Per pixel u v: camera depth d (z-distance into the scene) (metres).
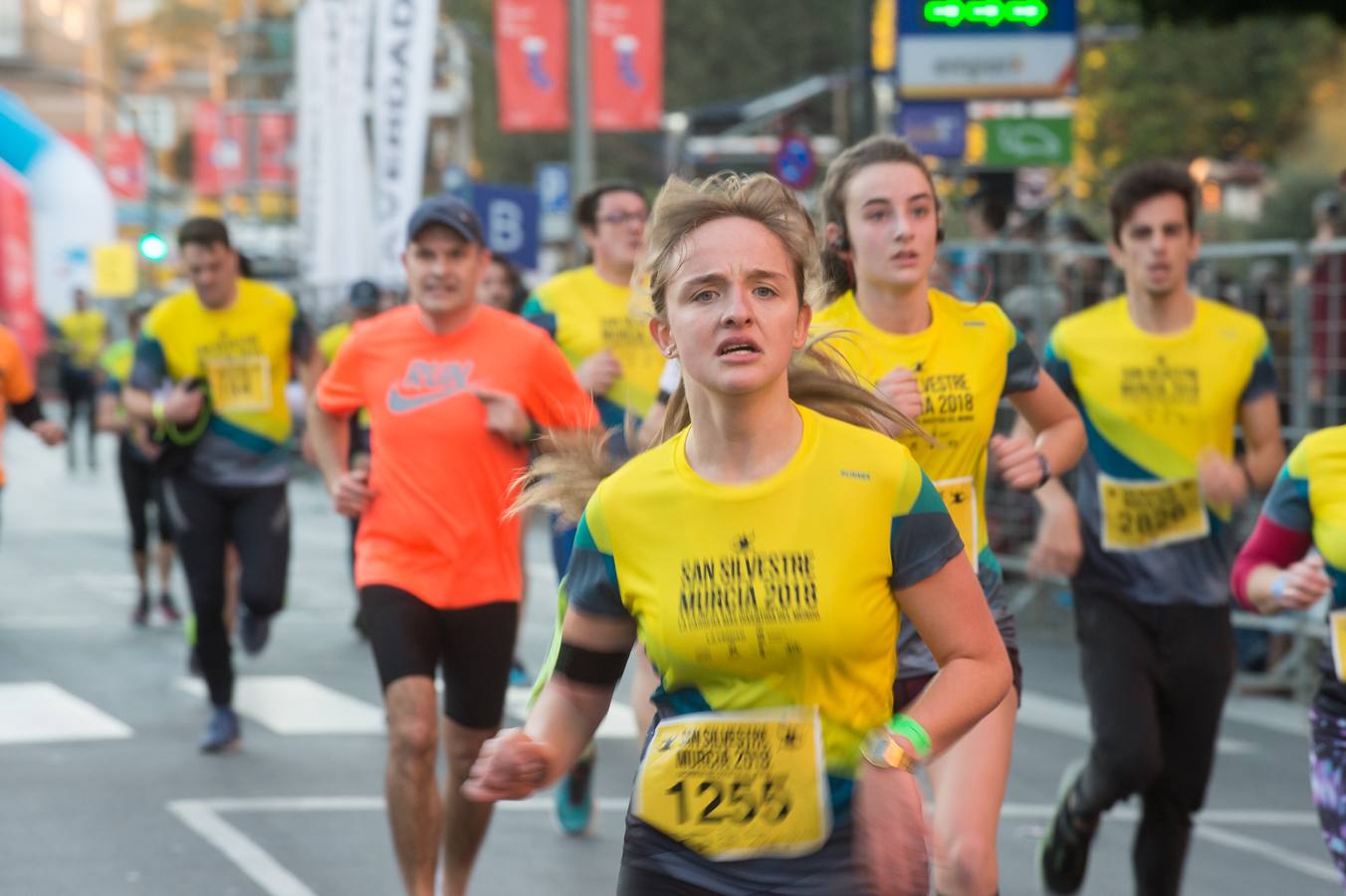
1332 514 6.51
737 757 4.72
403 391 8.87
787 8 74.38
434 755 8.35
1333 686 6.47
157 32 132.38
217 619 12.50
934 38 21.91
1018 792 11.58
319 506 32.78
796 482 4.66
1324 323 14.59
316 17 33.19
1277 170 42.34
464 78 63.94
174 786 11.49
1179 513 8.89
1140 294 9.24
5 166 63.88
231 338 12.56
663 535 4.72
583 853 10.01
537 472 5.19
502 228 28.19
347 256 33.31
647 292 4.93
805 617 4.62
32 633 18.14
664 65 74.06
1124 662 8.63
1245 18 26.73
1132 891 9.46
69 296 63.78
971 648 4.73
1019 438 7.39
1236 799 11.59
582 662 4.96
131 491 18.86
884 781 4.57
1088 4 48.69
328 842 10.12
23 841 10.12
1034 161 23.44
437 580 8.61
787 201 4.62
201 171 70.50
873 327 7.27
